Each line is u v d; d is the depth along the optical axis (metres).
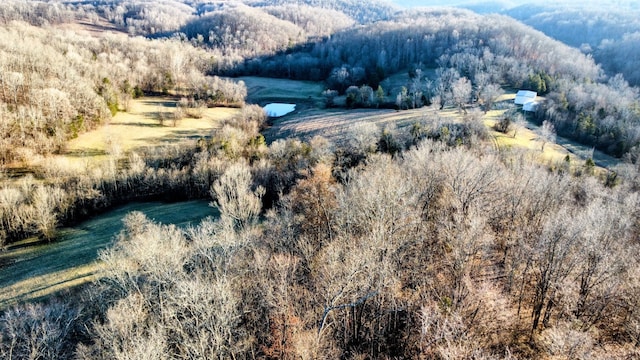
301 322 31.36
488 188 46.00
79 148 83.06
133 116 107.00
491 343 30.42
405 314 35.62
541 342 30.62
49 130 79.38
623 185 65.62
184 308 33.50
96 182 68.94
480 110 103.38
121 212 67.31
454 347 26.89
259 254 39.12
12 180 67.00
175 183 72.69
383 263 34.22
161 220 60.84
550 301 32.78
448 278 35.22
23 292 44.38
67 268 48.62
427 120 89.75
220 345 29.09
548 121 101.44
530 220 44.03
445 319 28.98
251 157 78.62
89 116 93.19
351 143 76.06
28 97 82.44
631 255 34.78
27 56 92.88
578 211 45.41
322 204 47.81
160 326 30.75
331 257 34.16
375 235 36.22
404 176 52.22
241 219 52.19
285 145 78.12
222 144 78.00
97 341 32.34
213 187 63.09
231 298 32.38
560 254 32.97
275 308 32.84
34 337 34.00
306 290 35.53
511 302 34.91
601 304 31.86
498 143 81.69
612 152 91.12
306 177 59.66
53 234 57.72
